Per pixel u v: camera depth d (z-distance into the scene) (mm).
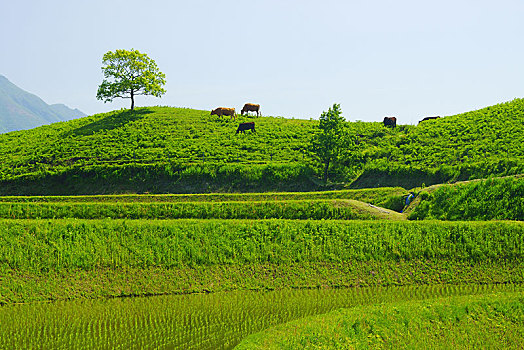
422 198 39812
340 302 24797
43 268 28219
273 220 33594
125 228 31719
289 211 39562
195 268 29078
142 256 29578
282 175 57031
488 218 35438
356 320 20203
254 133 73500
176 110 90812
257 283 28047
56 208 39781
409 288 27281
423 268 29078
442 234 31297
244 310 23719
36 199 46250
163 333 20594
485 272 28359
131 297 26500
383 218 37375
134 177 57406
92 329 21297
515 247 29703
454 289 26812
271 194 46594
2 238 29844
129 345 19297
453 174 50906
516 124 65812
